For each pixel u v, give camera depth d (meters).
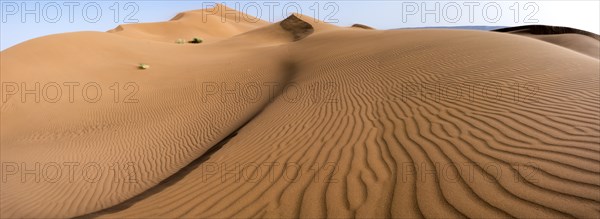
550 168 2.94
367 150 4.32
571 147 3.31
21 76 18.09
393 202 2.82
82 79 19.14
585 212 2.27
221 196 3.70
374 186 3.19
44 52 20.98
